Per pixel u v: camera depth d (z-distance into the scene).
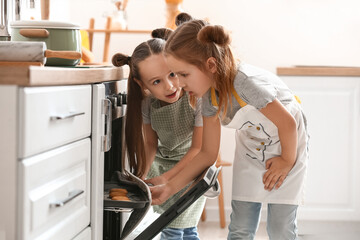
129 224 1.58
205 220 3.37
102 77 1.43
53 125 1.12
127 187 1.68
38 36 1.48
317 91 2.97
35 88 1.03
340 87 2.96
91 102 1.37
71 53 1.23
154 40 1.78
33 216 1.04
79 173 1.31
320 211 3.02
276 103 1.63
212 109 1.73
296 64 3.38
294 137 1.67
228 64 1.61
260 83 1.63
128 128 1.81
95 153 1.39
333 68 2.94
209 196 1.66
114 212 1.69
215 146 1.77
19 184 1.00
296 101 1.83
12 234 1.00
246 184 1.81
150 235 1.50
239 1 3.34
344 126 2.98
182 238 1.99
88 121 1.35
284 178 1.76
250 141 1.81
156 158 2.05
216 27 1.58
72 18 3.39
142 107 1.97
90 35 3.07
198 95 1.65
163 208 1.97
